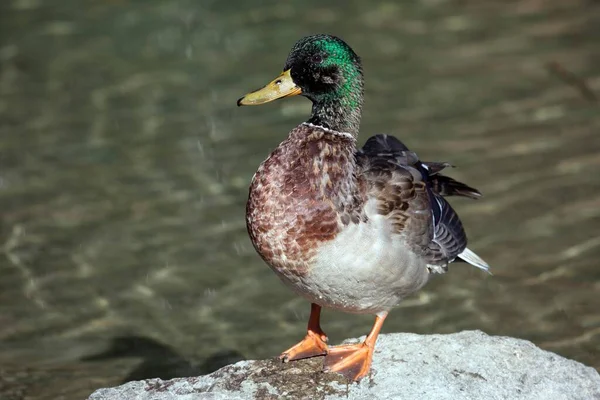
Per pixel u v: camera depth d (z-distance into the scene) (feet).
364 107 49.52
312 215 22.70
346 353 25.05
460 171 43.47
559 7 60.39
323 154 23.29
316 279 23.13
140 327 34.63
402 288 24.02
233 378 24.61
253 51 55.47
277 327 34.47
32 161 45.32
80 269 37.78
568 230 39.29
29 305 35.73
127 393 24.13
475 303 35.45
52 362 32.65
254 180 23.45
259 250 23.48
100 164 45.11
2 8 60.70
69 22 59.06
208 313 35.37
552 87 50.85
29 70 53.62
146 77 53.11
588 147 45.19
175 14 60.18
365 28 58.18
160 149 46.32
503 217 40.37
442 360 25.43
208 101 50.55
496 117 48.21
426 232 24.32
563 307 34.83
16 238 39.60
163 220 40.91
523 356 25.71
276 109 49.98
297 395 23.81
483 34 57.26
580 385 24.77
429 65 53.67
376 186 23.45
